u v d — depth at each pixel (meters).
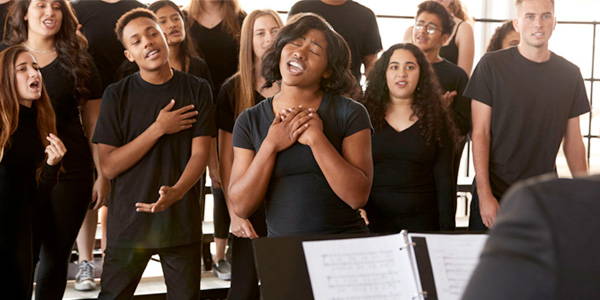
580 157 3.44
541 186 1.01
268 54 2.61
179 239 3.25
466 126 3.92
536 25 3.29
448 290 1.99
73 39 3.58
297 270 1.98
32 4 3.48
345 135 2.56
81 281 3.97
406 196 3.22
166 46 3.25
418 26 3.93
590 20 6.06
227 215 4.16
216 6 4.06
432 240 2.06
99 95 3.66
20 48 3.22
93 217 4.01
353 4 4.19
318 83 2.59
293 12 4.15
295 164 2.50
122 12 3.93
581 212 0.96
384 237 2.05
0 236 3.14
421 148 3.22
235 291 3.57
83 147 3.61
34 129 3.29
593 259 0.94
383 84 3.28
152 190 3.22
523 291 0.95
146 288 4.10
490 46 4.54
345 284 1.97
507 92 3.34
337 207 2.54
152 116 3.24
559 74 3.36
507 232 0.99
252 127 2.61
